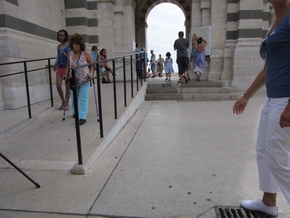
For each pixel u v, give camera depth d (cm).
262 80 220
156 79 1247
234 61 993
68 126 472
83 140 393
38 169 318
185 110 658
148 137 440
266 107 211
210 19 1071
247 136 435
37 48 746
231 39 1041
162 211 231
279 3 180
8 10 636
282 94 175
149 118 579
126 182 284
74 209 236
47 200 251
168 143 407
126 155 362
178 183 279
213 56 1063
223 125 505
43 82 754
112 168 320
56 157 345
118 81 1037
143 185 276
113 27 1129
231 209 232
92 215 228
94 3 1085
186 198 250
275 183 213
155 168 317
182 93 869
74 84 304
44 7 824
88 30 1097
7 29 627
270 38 176
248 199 246
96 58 876
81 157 315
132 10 1159
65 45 555
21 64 661
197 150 374
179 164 327
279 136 178
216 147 385
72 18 1046
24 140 411
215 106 705
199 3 1102
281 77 175
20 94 637
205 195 255
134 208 236
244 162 329
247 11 984
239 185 272
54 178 296
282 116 167
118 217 225
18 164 331
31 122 502
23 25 697
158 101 814
